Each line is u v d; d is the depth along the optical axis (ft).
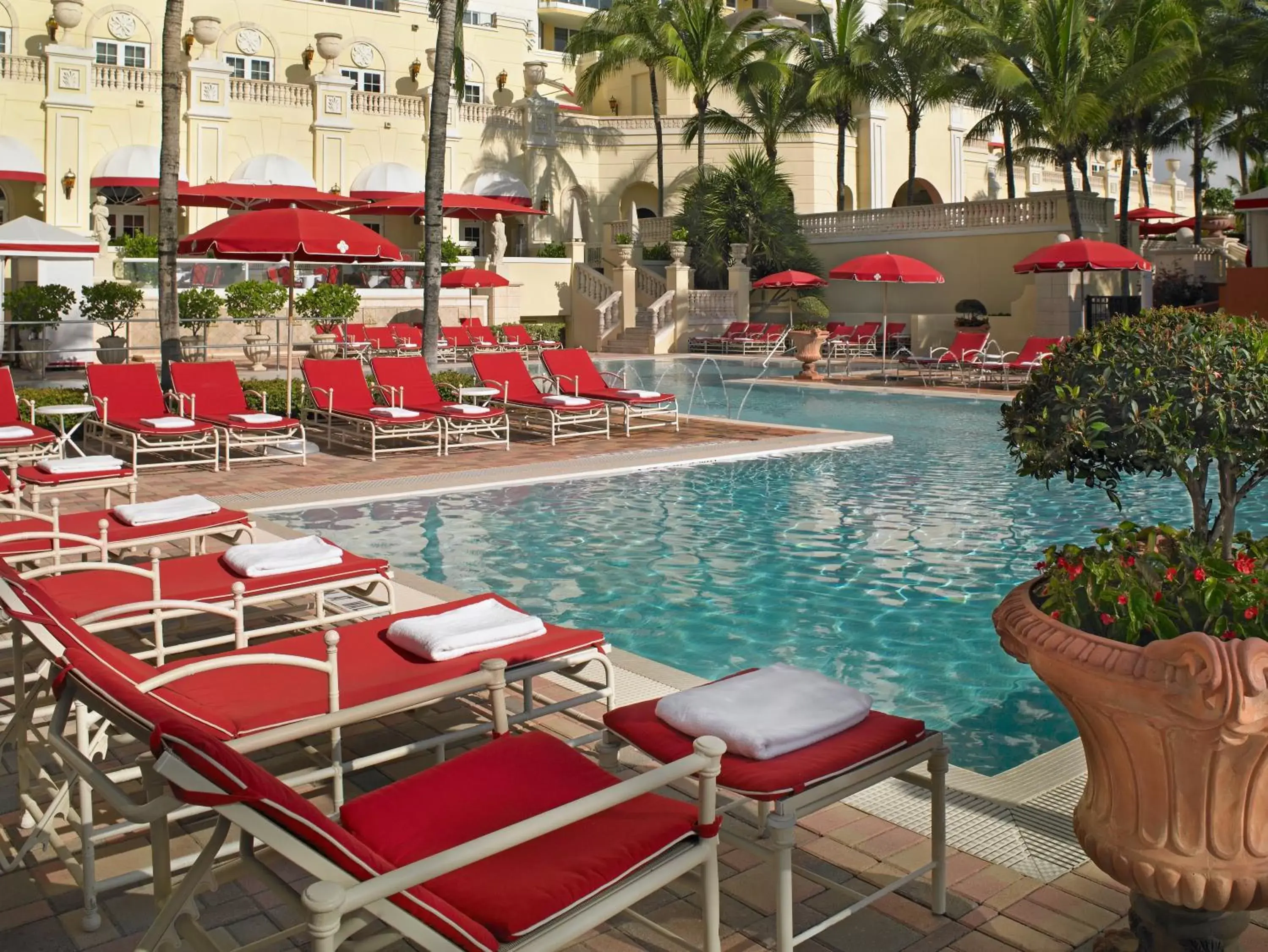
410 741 14.90
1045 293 85.40
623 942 10.21
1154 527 10.77
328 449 43.42
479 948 7.52
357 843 7.25
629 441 45.34
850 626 21.56
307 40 116.47
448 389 48.85
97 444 42.68
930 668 19.20
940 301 98.94
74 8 100.63
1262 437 9.82
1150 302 87.61
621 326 107.45
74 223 99.71
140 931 10.47
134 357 77.66
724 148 127.95
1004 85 84.48
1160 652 8.46
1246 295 78.13
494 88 129.39
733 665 19.45
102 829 11.09
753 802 12.48
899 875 11.36
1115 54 88.53
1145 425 9.81
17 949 10.16
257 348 77.30
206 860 7.74
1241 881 8.76
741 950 10.04
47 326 65.31
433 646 13.50
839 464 40.60
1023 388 11.39
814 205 127.44
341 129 113.09
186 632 19.35
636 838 8.93
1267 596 9.03
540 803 9.67
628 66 135.13
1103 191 165.48
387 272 97.76
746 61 113.29
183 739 7.14
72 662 9.93
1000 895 10.98
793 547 27.76
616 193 130.93
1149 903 9.43
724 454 41.55
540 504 33.30
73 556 23.12
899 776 10.91
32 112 97.66
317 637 14.73
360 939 8.88
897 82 106.22
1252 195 78.64
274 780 6.95
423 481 35.81
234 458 40.09
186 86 104.22
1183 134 118.62
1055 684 9.34
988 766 15.20
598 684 15.01
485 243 125.08
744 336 98.99
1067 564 10.16
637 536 28.96
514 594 23.76
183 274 84.43
